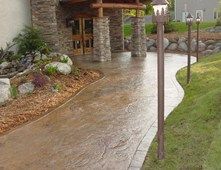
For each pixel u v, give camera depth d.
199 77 12.09
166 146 6.55
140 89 11.63
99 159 6.42
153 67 15.89
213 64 13.88
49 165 6.32
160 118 5.96
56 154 6.78
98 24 18.16
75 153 6.77
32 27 19.16
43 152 6.92
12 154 6.91
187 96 10.21
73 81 12.78
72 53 21.38
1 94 10.16
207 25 29.67
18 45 18.39
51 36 19.34
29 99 10.53
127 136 7.46
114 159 6.38
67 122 8.65
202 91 10.15
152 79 13.13
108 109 9.53
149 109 9.32
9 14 17.94
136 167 5.96
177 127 7.42
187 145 6.41
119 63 17.52
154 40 24.23
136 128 7.92
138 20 19.91
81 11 21.44
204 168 5.44
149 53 22.25
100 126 8.21
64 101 10.59
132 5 19.41
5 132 8.17
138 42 20.11
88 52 22.33
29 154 6.86
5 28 17.73
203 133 6.74
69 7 20.81
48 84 11.77
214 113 7.45
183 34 25.44
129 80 13.12
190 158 5.90
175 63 17.20
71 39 21.22
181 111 8.52
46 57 16.27
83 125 8.35
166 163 5.91
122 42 24.06
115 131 7.81
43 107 9.93
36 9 19.36
